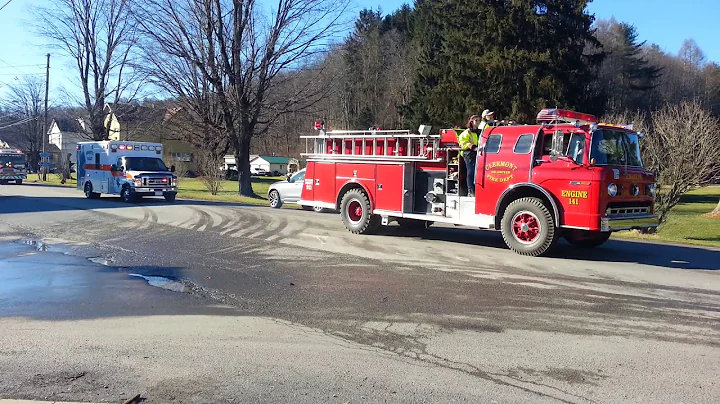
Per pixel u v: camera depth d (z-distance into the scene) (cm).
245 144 3073
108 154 2317
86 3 4297
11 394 415
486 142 1073
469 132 1094
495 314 639
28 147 7881
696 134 1831
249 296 714
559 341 548
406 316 629
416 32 5347
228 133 3052
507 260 971
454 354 509
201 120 3291
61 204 2070
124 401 405
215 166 3347
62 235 1268
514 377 457
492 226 1066
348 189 1328
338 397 416
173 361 486
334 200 1349
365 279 812
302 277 825
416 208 1194
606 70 6675
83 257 993
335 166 1348
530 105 3114
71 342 534
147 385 434
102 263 937
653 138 1883
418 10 5531
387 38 6600
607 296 728
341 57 4134
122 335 555
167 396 415
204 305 671
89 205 2030
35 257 995
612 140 984
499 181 1049
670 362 494
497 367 478
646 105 6341
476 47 3366
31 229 1371
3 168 4069
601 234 1134
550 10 3212
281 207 2292
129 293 729
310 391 426
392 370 469
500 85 3228
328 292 736
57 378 446
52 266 912
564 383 446
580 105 3172
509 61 3128
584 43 3294
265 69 2906
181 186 4306
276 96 3019
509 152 1038
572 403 409
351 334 564
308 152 1445
